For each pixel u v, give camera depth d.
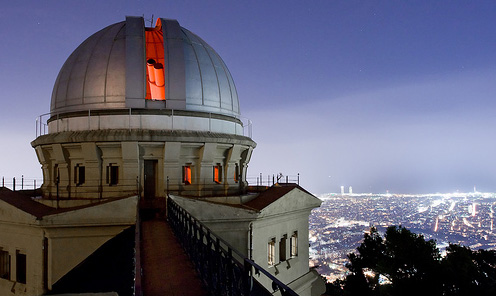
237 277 7.90
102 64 27.47
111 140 25.20
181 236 15.16
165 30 28.75
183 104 26.98
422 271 32.47
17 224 22.56
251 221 23.86
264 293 10.01
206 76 29.00
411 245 33.16
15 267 23.59
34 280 22.25
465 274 31.48
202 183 27.08
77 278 21.27
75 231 22.00
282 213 26.31
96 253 22.03
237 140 28.53
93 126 26.38
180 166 26.58
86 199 25.08
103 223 21.92
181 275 11.09
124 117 26.16
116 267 20.41
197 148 27.25
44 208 24.08
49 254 21.97
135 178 25.58
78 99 27.34
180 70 27.19
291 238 28.98
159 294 9.57
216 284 8.88
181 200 22.19
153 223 20.69
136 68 26.56
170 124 26.61
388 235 35.56
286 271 27.53
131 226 22.14
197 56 29.42
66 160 26.92
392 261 35.19
